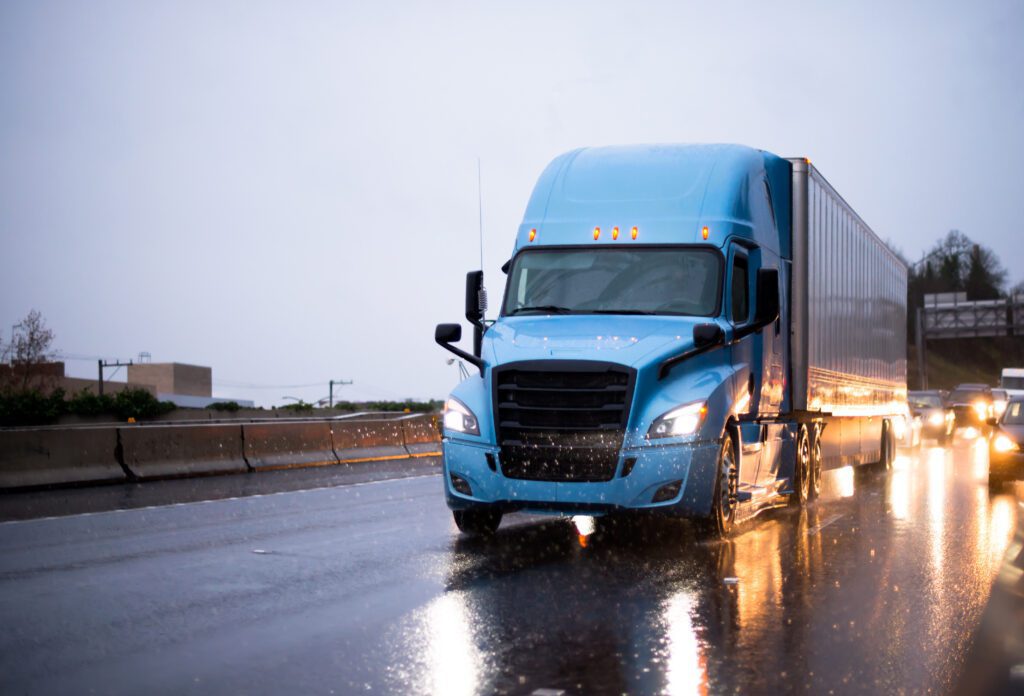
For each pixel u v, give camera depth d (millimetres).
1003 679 5688
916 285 141500
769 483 13008
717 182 12289
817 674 5746
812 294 14758
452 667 5848
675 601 7707
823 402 15805
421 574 8797
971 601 7789
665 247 11797
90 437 17578
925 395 41188
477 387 10828
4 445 16172
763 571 9062
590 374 10180
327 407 76188
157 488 16828
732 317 11711
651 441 10086
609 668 5836
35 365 84938
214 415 63219
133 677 5664
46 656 6094
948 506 14852
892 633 6730
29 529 11641
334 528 11750
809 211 14516
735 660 6023
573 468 10117
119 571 8898
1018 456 17312
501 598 7785
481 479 10359
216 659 6020
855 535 11562
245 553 9906
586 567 9219
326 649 6242
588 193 12438
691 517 10523
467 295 12078
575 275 11820
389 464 23438
